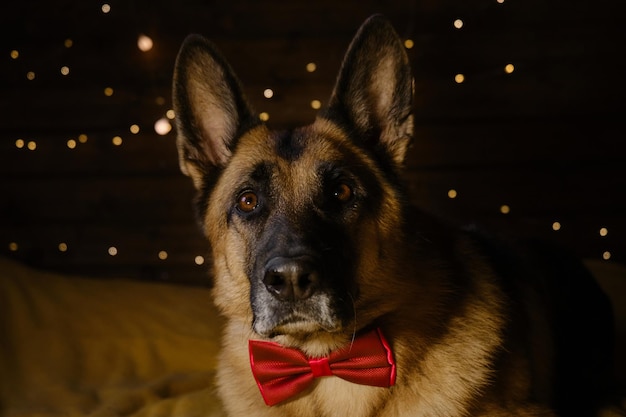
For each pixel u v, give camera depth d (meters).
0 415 0.94
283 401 0.71
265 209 0.71
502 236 0.90
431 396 0.68
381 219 0.71
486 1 1.56
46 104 1.58
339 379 0.70
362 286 0.69
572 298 0.91
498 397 0.70
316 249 0.65
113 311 1.18
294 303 0.65
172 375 1.04
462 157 1.58
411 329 0.70
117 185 1.59
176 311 1.20
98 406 0.96
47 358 1.07
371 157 0.74
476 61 1.57
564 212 1.58
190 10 1.58
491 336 0.71
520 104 1.57
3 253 1.59
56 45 1.58
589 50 1.56
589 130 1.57
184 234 1.60
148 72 1.58
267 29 1.57
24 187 1.59
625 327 1.12
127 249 1.60
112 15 1.58
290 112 1.58
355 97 0.76
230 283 0.73
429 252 0.73
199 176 0.79
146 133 1.59
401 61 0.74
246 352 0.74
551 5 1.56
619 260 1.58
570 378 0.88
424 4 1.56
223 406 0.77
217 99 0.79
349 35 1.57
